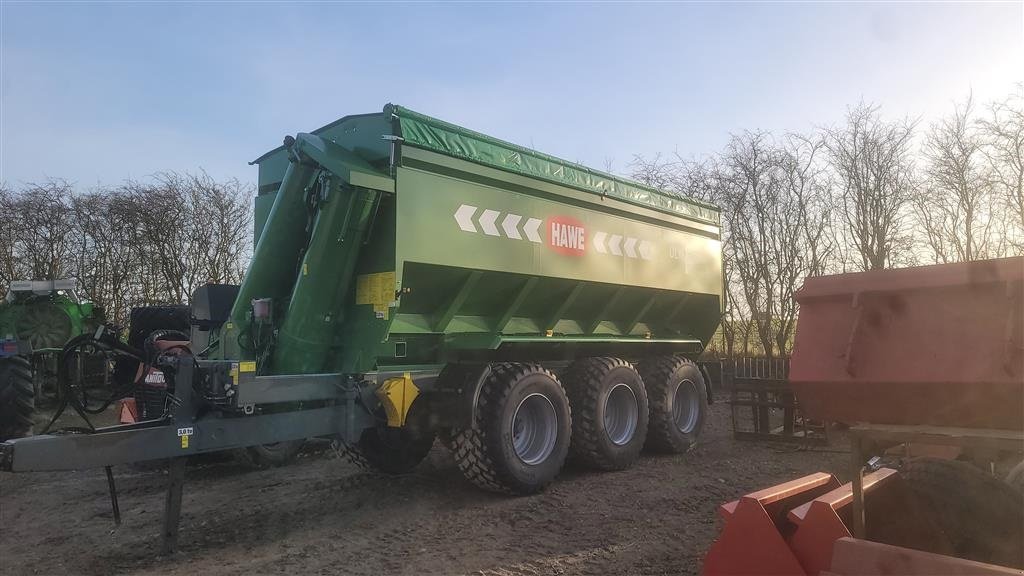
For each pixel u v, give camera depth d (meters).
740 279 19.11
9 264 18.28
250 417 4.82
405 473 7.29
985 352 2.79
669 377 8.64
